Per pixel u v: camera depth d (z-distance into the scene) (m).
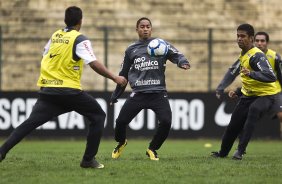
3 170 32.03
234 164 35.00
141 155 42.12
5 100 68.12
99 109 31.34
